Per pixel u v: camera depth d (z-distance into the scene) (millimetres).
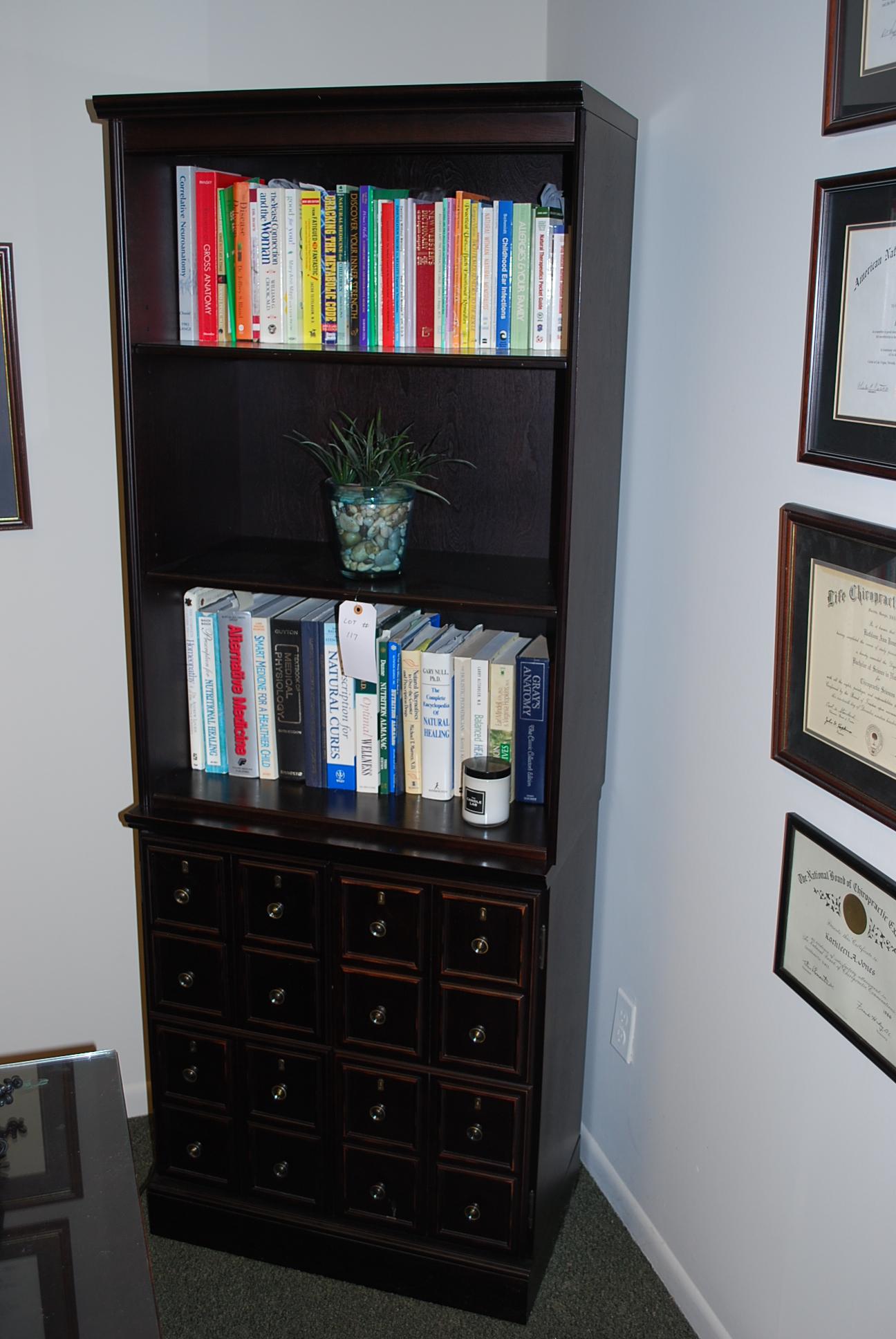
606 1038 2283
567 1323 2055
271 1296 2123
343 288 1884
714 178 1688
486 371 2084
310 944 2020
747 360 1658
